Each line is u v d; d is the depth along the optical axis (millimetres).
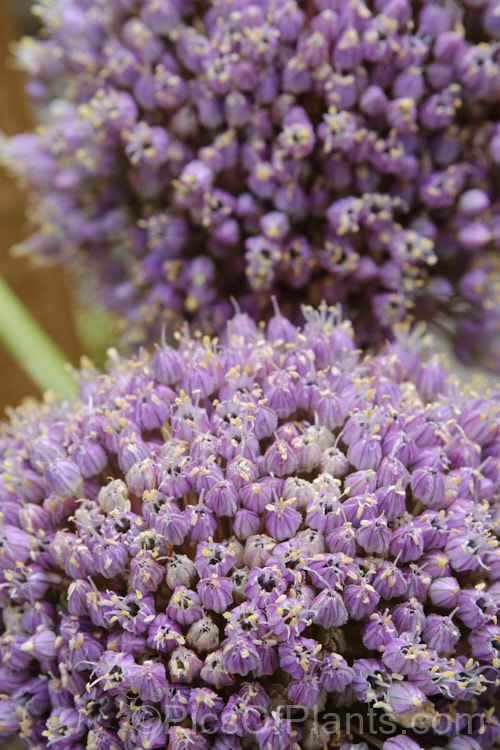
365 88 294
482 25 299
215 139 299
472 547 260
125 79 303
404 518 260
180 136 301
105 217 318
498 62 297
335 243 299
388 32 291
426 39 295
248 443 262
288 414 270
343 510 257
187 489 260
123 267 333
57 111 321
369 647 254
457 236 305
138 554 255
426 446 270
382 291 306
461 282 311
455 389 283
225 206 298
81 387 288
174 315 312
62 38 321
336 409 269
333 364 280
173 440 265
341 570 253
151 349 324
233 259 308
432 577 259
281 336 285
